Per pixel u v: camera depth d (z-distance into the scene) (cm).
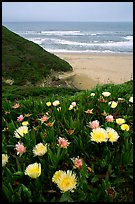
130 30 13262
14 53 3944
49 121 313
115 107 353
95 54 5666
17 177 226
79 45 7231
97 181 228
